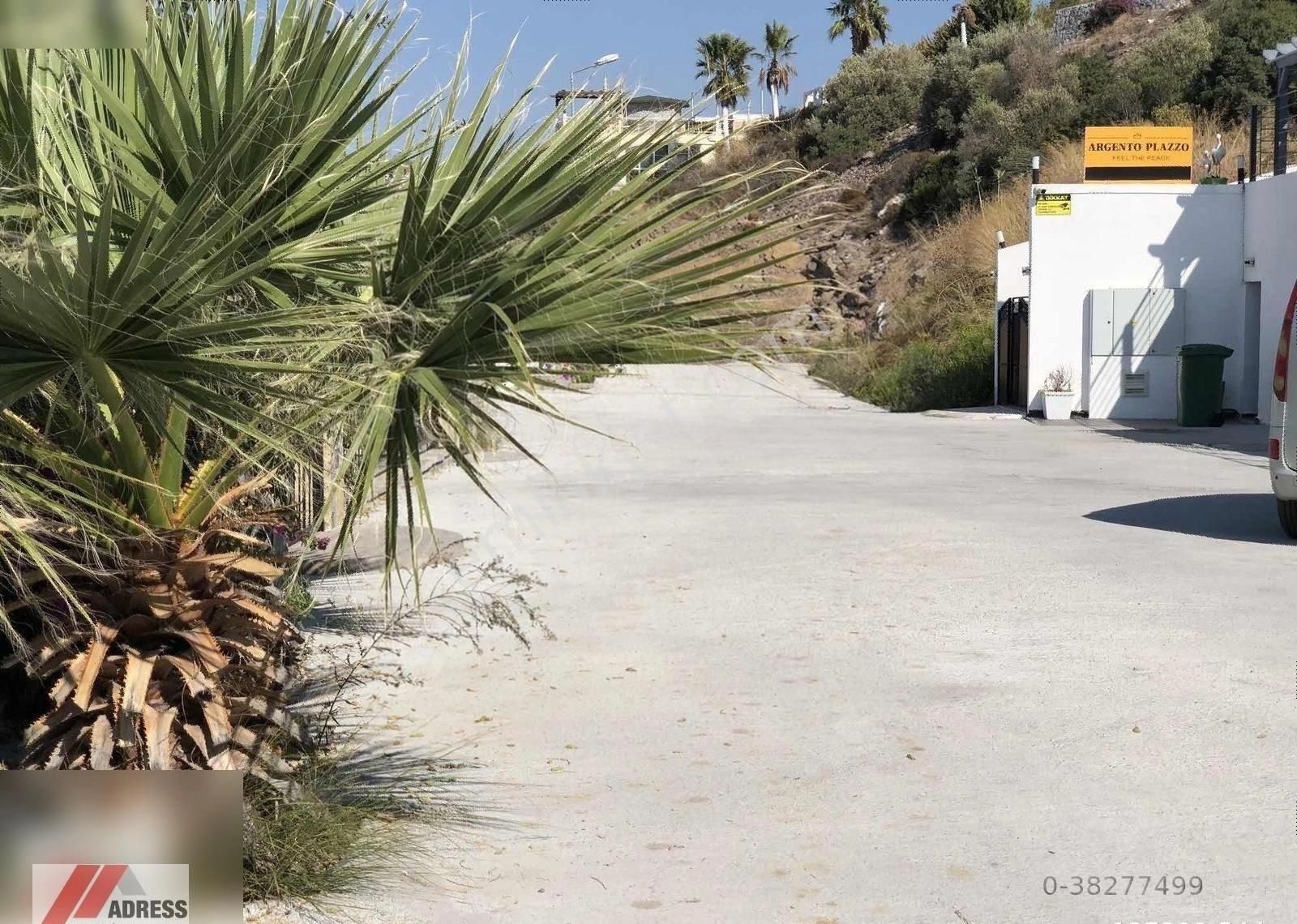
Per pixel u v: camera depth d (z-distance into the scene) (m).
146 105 3.38
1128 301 22.31
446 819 4.50
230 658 4.07
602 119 3.62
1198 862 4.10
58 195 3.65
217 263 2.98
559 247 3.43
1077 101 37.03
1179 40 35.12
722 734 5.47
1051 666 6.45
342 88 3.76
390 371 3.39
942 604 7.91
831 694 6.05
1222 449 17.36
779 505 12.38
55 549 3.85
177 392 3.18
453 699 6.00
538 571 9.14
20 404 3.75
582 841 4.32
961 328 28.61
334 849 4.03
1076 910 3.75
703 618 7.64
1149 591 8.19
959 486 13.73
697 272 3.41
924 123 43.94
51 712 3.85
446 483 14.10
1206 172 27.00
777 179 3.56
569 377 3.60
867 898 3.87
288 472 4.30
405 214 3.53
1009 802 4.66
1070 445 18.27
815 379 28.67
